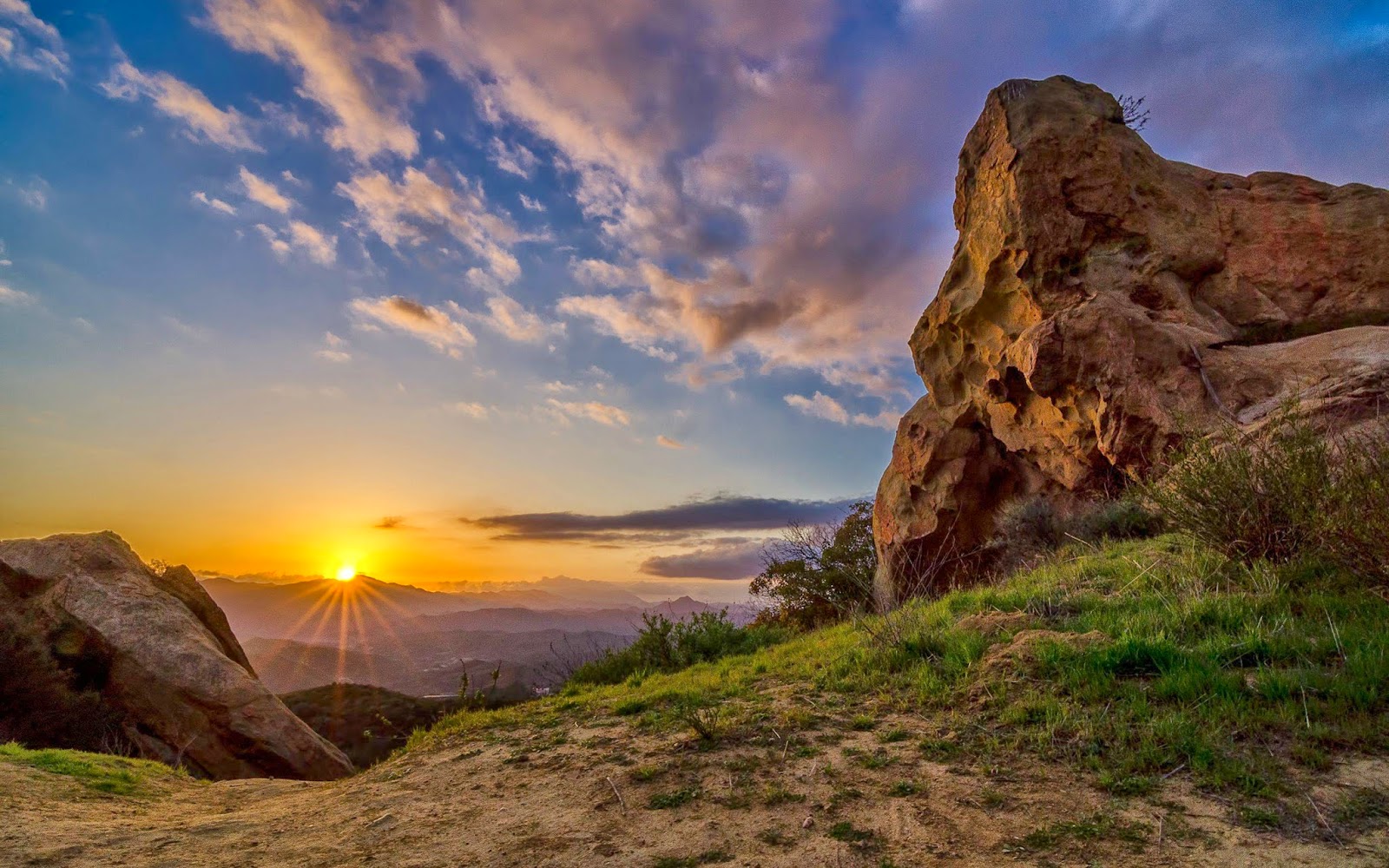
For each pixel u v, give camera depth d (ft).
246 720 71.82
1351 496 20.76
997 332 62.18
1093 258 55.36
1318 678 15.12
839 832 11.84
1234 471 24.85
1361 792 11.45
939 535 67.21
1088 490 54.24
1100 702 16.28
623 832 12.76
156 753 67.21
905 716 18.19
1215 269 55.83
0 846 13.07
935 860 10.64
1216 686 15.64
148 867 12.46
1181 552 27.63
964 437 68.49
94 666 72.69
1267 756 12.94
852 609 36.63
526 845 12.57
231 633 96.84
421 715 73.00
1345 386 35.47
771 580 73.15
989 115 63.57
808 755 15.94
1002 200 58.75
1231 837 10.59
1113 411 47.85
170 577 94.89
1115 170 56.08
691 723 18.63
